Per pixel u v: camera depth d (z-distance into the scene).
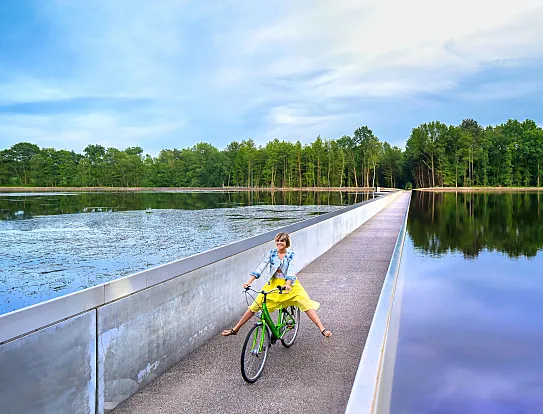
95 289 3.72
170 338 4.85
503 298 9.43
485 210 38.94
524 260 13.91
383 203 34.00
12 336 2.97
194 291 5.36
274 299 5.20
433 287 10.37
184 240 24.45
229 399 4.14
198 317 5.46
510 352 6.53
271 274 5.23
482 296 9.54
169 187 163.25
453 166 134.75
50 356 3.25
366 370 3.63
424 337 7.12
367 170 150.38
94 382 3.69
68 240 24.73
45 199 77.00
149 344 4.46
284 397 4.20
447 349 6.63
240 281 6.72
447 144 137.62
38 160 151.62
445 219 29.70
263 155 158.12
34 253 20.59
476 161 135.50
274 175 154.38
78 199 77.88
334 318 6.64
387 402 4.97
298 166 149.62
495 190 115.62
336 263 11.10
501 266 12.89
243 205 59.91
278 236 5.24
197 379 4.57
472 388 5.41
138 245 22.83
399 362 6.14
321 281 9.09
